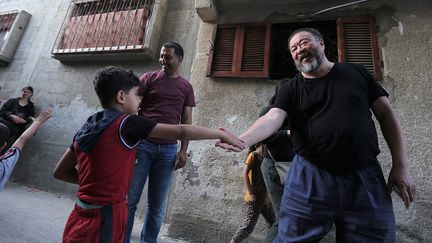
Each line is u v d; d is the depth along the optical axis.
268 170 1.94
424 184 2.21
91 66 4.12
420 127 2.34
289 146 1.84
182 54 2.22
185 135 1.11
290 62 3.07
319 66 1.36
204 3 3.14
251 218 2.07
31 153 4.04
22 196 3.31
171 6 3.86
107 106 1.22
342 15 2.87
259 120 1.34
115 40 3.81
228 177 2.71
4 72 4.91
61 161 1.28
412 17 2.65
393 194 2.27
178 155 2.18
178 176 2.87
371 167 1.21
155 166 2.06
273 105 1.44
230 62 3.11
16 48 5.01
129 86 1.25
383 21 2.73
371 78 1.35
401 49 2.59
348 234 1.14
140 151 1.96
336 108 1.23
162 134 1.12
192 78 3.20
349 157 1.18
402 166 1.18
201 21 3.53
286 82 1.48
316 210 1.19
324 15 2.92
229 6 3.27
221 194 2.68
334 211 1.17
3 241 1.99
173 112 2.12
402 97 2.45
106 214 1.05
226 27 3.25
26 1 5.45
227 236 2.54
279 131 1.84
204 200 2.72
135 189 1.91
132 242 2.33
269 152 1.90
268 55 2.96
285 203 1.31
